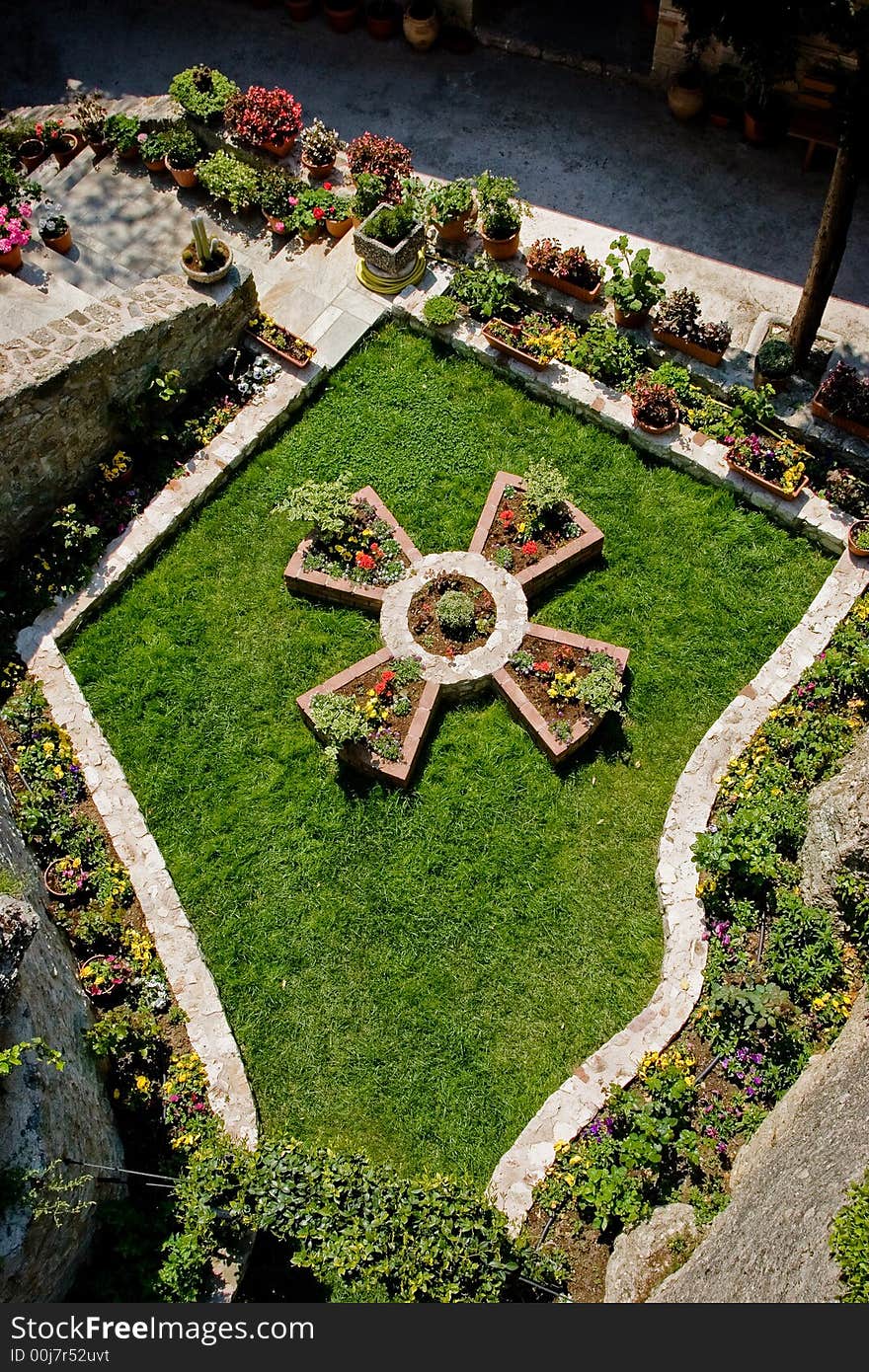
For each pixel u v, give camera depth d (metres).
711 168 18.16
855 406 15.45
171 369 16.23
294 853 13.91
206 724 14.67
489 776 14.25
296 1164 11.89
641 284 16.23
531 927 13.45
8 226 17.11
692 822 13.71
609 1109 12.33
